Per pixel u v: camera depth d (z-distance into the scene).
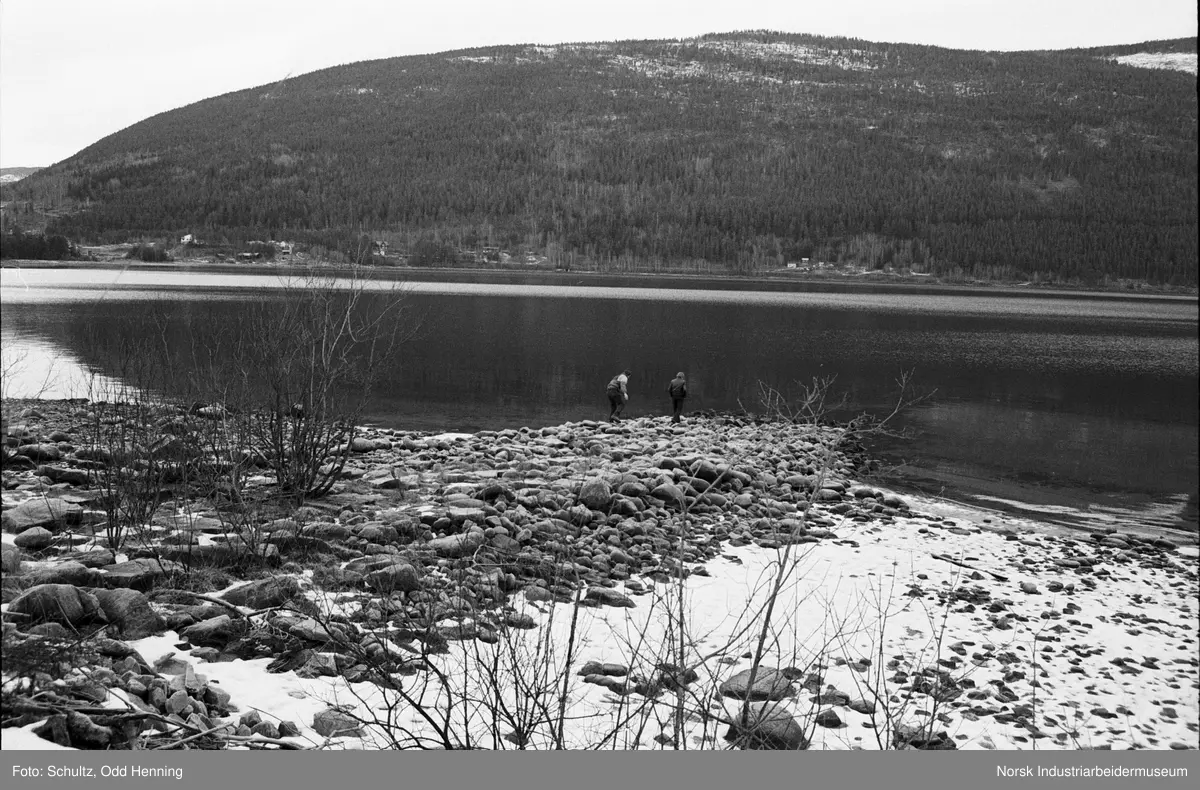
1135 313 125.75
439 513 10.13
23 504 8.57
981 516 15.33
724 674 6.68
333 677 5.83
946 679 7.26
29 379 21.61
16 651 4.53
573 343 50.72
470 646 6.38
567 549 8.99
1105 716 6.85
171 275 126.38
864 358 48.91
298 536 8.64
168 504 9.69
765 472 15.98
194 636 6.15
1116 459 22.47
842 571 10.55
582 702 5.82
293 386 11.25
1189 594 10.86
